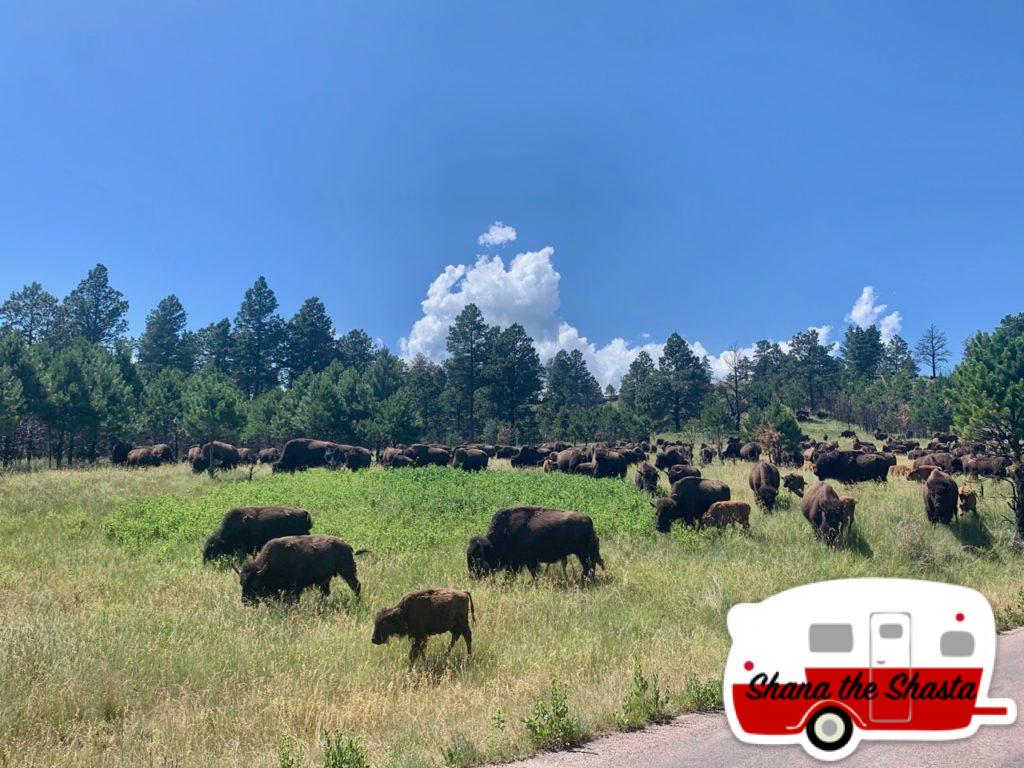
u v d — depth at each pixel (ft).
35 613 31.12
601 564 44.45
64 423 130.82
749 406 300.81
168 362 310.86
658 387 317.83
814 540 54.34
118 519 57.00
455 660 27.71
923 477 90.22
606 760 17.69
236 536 46.09
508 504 67.46
